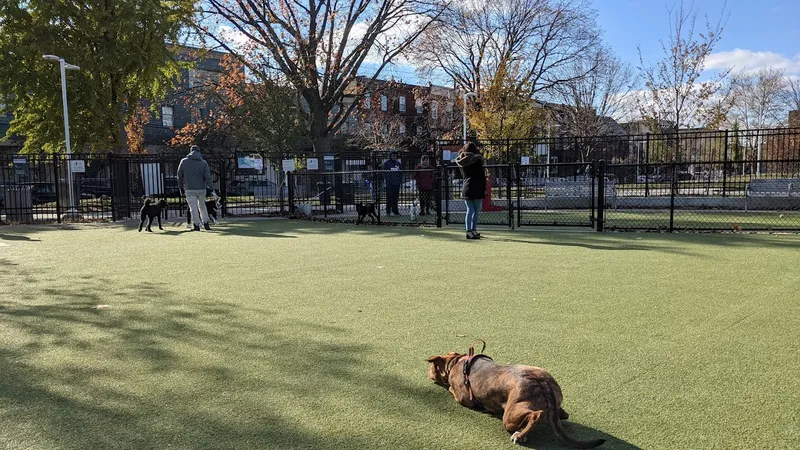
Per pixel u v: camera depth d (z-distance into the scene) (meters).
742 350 3.62
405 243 8.94
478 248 8.23
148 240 9.84
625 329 4.11
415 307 4.83
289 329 4.23
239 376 3.29
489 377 2.73
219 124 26.06
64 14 18.09
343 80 25.41
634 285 5.55
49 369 3.42
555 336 3.97
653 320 4.33
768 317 4.35
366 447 2.46
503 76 25.14
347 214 14.93
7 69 18.22
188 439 2.54
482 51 32.59
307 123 24.38
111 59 18.44
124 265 7.13
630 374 3.25
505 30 32.44
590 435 2.55
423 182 13.66
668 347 3.71
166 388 3.12
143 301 5.14
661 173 17.45
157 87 22.23
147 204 11.36
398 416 2.77
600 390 3.03
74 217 15.10
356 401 2.95
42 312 4.77
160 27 19.34
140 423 2.69
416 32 25.30
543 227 10.81
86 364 3.50
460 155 9.18
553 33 33.53
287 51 23.91
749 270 6.18
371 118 37.75
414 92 38.81
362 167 25.52
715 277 5.86
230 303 5.04
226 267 6.90
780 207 13.12
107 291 5.58
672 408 2.80
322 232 10.85
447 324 4.31
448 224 11.71
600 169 9.92
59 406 2.89
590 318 4.41
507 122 23.95
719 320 4.30
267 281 6.01
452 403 2.92
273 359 3.58
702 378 3.18
